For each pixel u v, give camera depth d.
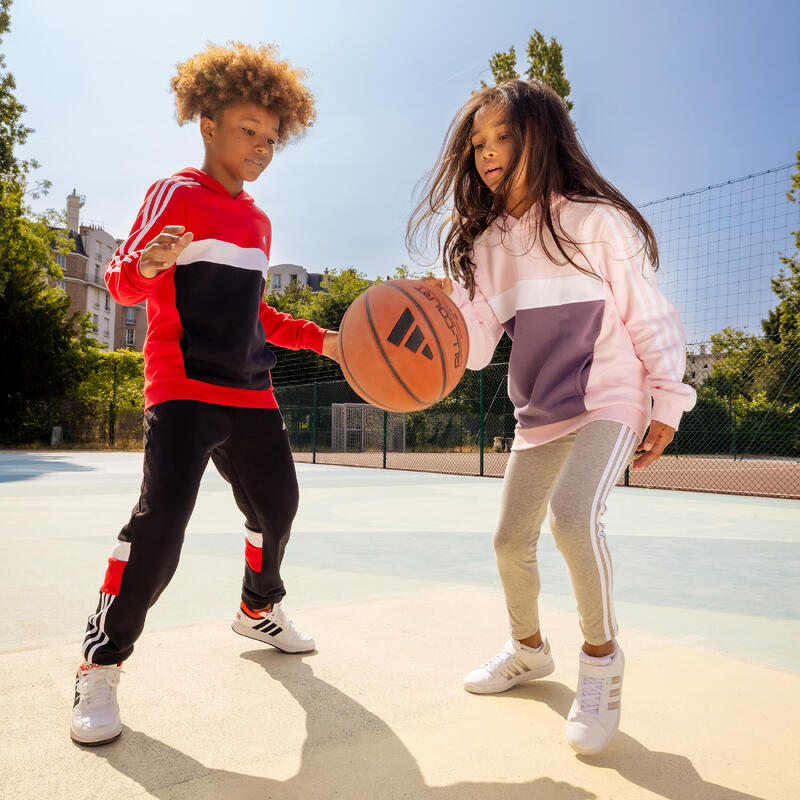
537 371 1.82
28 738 1.53
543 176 1.74
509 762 1.43
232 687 1.84
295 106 2.13
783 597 3.05
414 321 1.80
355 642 2.24
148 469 1.70
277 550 2.06
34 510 5.97
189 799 1.27
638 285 1.70
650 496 8.39
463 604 2.74
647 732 1.59
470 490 8.78
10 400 20.36
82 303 50.00
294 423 19.84
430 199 2.05
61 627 2.43
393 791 1.30
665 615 2.73
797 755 1.47
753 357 15.92
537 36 19.50
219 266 1.83
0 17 20.19
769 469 14.71
